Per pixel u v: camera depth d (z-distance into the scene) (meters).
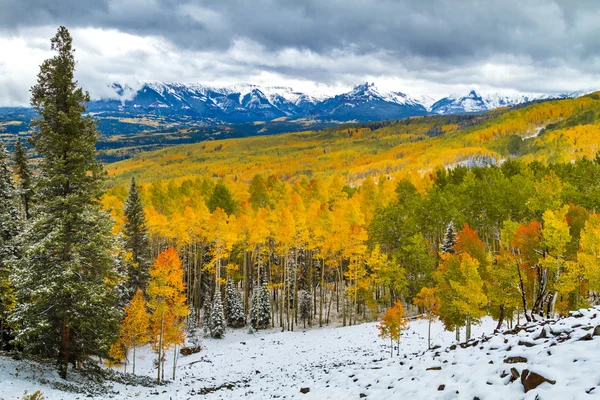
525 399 8.01
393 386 12.62
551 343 10.84
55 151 21.83
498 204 44.91
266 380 25.66
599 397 6.72
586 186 51.44
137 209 43.81
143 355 42.34
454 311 28.36
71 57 22.11
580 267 23.97
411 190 61.81
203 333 48.94
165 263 28.92
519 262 26.80
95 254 22.44
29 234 21.11
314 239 49.25
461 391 9.80
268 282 54.72
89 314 22.64
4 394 16.36
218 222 48.44
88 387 21.70
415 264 45.59
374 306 47.53
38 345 22.31
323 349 36.94
